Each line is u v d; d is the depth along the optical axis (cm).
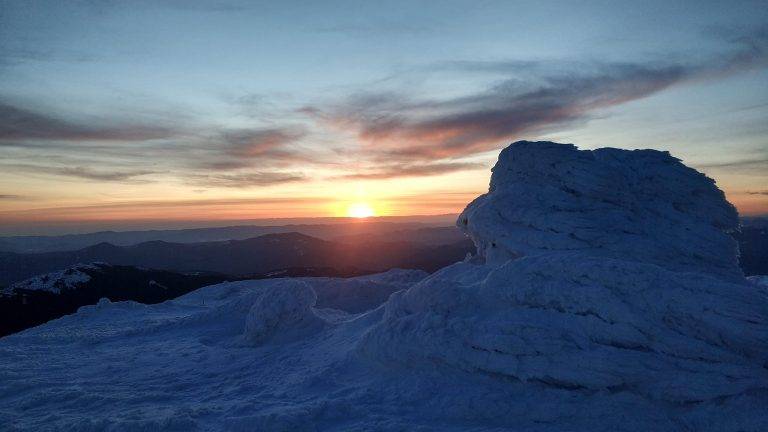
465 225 2145
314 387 1395
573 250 1592
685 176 1756
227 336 2292
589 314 1176
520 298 1300
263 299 2053
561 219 1677
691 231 1622
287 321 2014
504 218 1823
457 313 1388
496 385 1187
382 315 1809
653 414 1021
